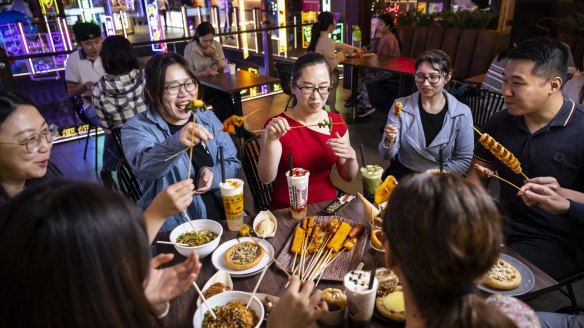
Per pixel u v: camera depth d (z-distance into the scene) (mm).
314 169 2115
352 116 5484
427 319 712
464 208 658
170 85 1900
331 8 8789
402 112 2512
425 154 2479
